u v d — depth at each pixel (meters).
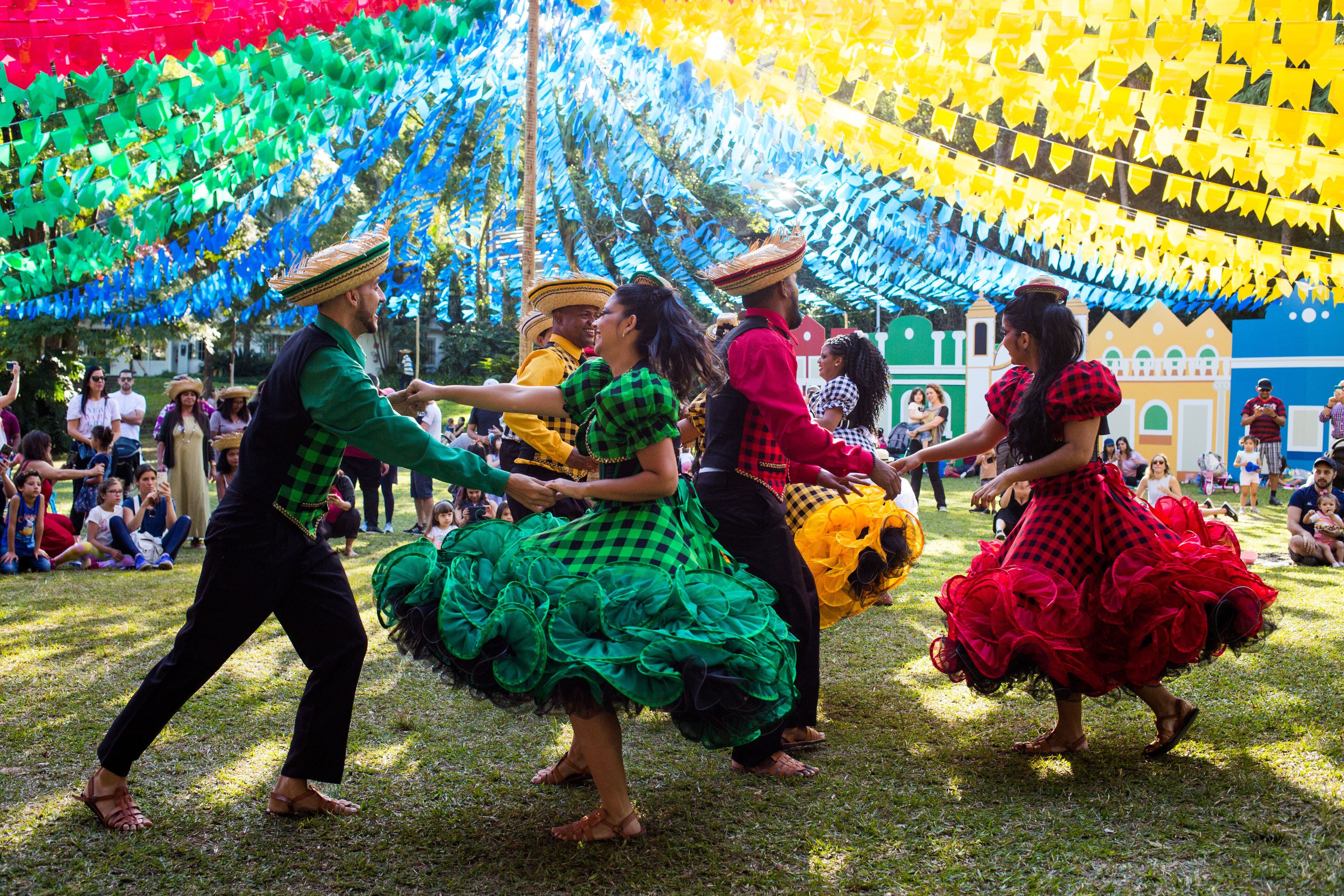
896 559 4.37
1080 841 2.50
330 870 2.39
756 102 4.68
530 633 2.26
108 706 3.62
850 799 2.82
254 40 3.15
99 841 2.51
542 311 4.24
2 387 17.75
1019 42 2.75
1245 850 2.42
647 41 4.21
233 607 2.58
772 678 2.34
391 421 2.52
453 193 7.63
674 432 2.52
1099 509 3.08
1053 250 4.95
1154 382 14.11
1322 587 5.97
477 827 2.64
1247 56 2.57
